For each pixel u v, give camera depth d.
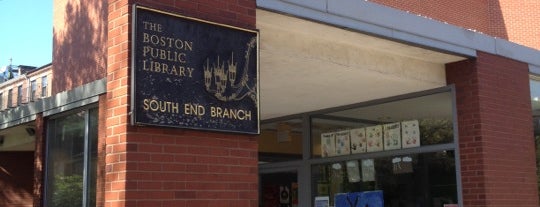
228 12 5.85
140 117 5.05
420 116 9.33
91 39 8.59
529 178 9.02
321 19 6.68
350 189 10.20
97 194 7.17
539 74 9.86
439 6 11.00
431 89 9.15
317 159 10.80
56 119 9.20
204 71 5.53
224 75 5.66
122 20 5.28
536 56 9.79
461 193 8.54
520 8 12.09
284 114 11.33
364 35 7.30
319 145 10.85
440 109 9.07
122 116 5.10
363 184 10.00
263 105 10.39
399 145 9.55
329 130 10.72
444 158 8.91
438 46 8.08
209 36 5.63
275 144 11.70
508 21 12.09
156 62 5.23
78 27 9.12
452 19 11.20
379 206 9.66
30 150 15.04
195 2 5.62
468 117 8.62
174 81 5.31
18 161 15.24
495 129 8.65
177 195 5.25
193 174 5.38
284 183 11.52
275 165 11.59
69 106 8.38
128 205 4.94
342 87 8.99
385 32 7.39
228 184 5.61
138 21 5.20
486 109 8.59
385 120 9.83
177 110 5.29
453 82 8.88
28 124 10.77
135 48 5.14
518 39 11.98
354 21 7.05
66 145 8.73
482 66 8.73
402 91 9.34
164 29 5.34
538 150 9.76
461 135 8.67
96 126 7.89
